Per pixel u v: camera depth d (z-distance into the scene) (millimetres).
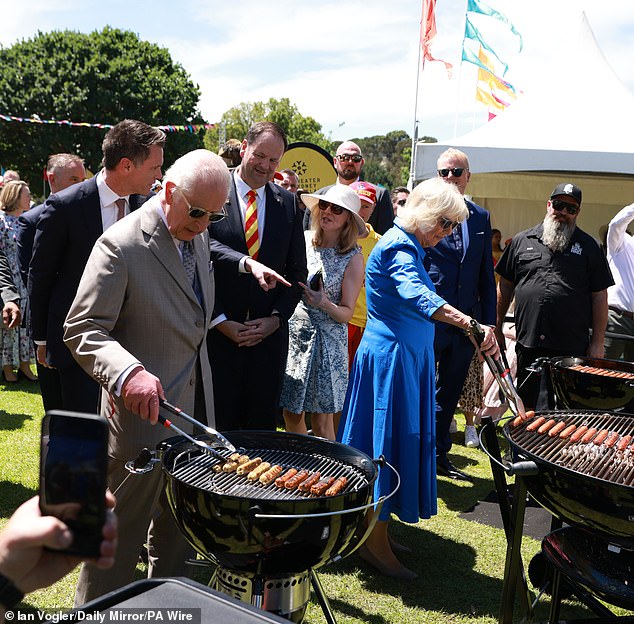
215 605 1158
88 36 30953
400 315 3055
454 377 4641
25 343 6637
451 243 4523
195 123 31781
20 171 32312
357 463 2166
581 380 3322
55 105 29281
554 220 4531
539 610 3012
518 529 2523
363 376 3148
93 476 830
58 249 3102
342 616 2840
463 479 4656
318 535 1815
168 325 2281
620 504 2041
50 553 892
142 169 3096
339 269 3762
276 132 3342
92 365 2131
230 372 3324
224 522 1801
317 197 3828
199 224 2223
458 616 2914
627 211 5133
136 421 2273
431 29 8992
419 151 7594
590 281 4582
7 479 4027
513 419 2707
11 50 30828
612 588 2289
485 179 9945
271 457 2277
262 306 3357
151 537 2594
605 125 7719
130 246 2217
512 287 4891
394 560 3262
